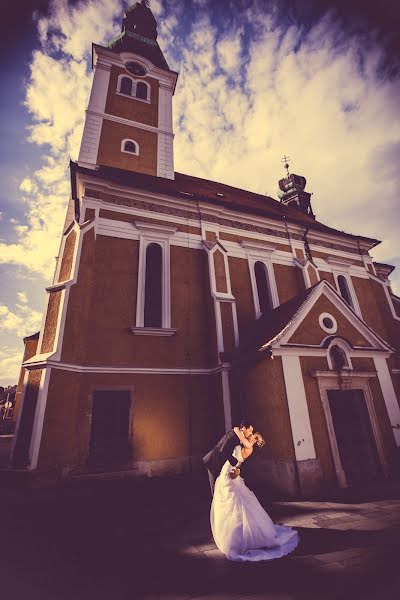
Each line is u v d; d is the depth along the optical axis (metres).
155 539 4.28
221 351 9.42
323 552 3.63
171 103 18.83
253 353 8.05
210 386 9.60
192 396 9.30
